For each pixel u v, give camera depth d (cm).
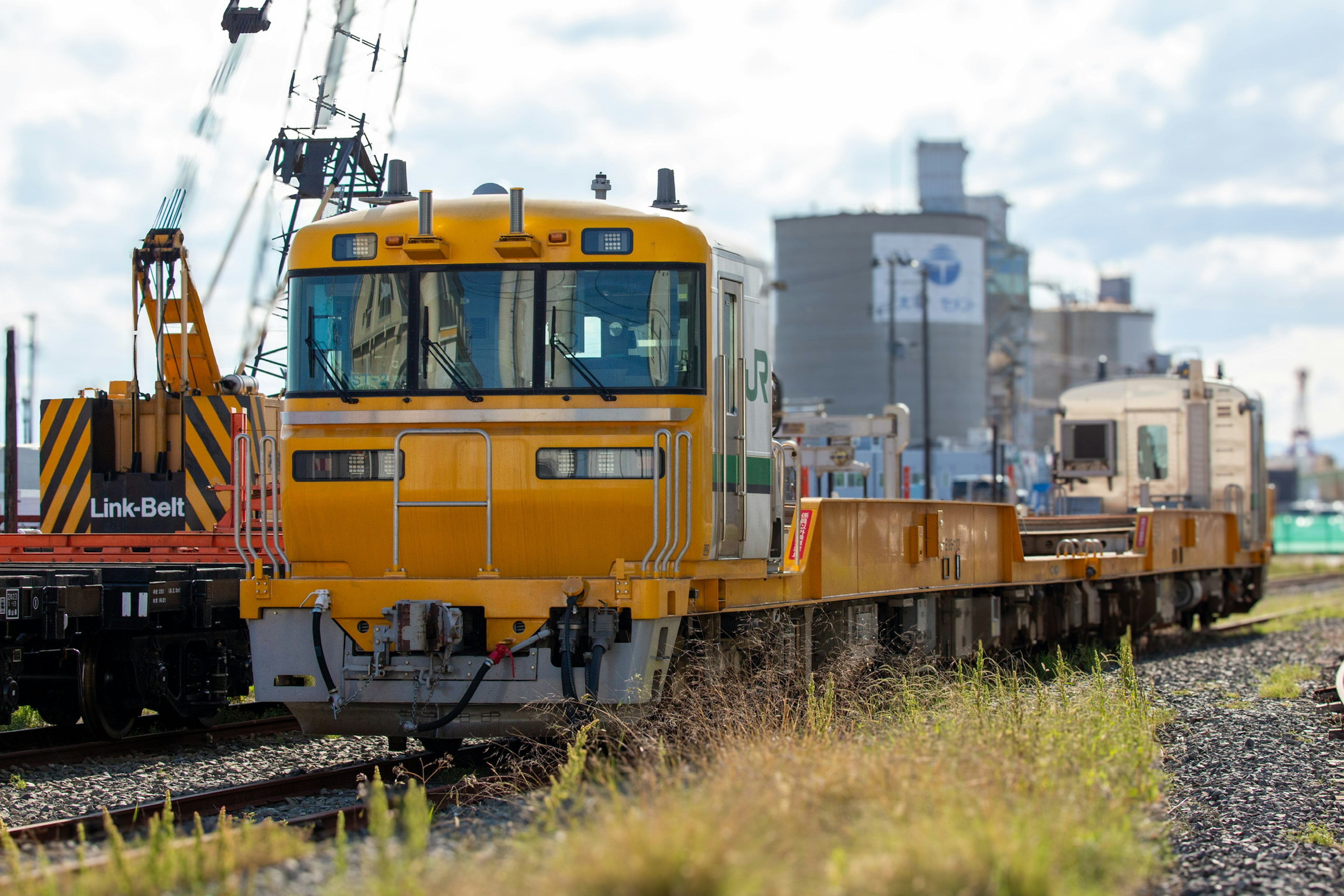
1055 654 5056
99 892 1722
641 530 2634
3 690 3139
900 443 5578
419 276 2702
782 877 1522
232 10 5850
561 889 1511
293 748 3200
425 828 1927
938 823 1748
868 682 3312
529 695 2614
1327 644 6278
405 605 2588
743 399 2914
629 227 2678
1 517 6456
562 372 2659
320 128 5047
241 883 1759
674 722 2561
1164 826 2220
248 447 2777
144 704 3419
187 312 4222
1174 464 6800
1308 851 2212
